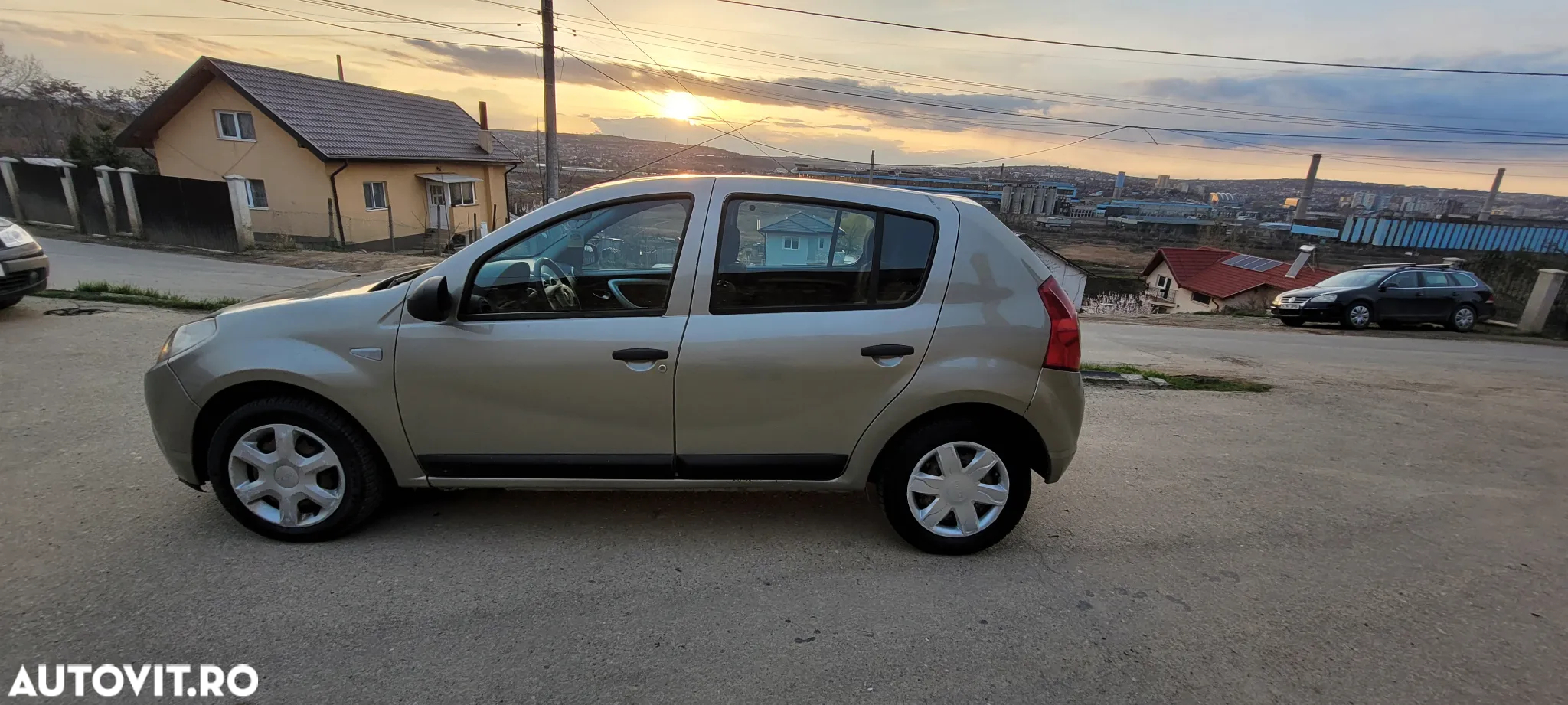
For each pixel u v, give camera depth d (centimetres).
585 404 297
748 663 245
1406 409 620
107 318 715
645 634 258
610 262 302
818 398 298
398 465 306
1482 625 283
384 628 255
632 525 340
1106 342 1067
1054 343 302
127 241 1772
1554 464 482
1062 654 256
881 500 320
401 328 294
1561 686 247
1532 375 934
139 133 2312
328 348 294
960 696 233
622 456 305
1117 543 342
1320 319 1634
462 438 302
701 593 286
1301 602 296
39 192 1903
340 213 2220
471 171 2859
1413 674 251
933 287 299
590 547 318
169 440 306
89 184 1811
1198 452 478
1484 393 724
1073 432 312
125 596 266
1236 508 388
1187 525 364
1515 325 1794
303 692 223
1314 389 691
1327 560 334
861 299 299
